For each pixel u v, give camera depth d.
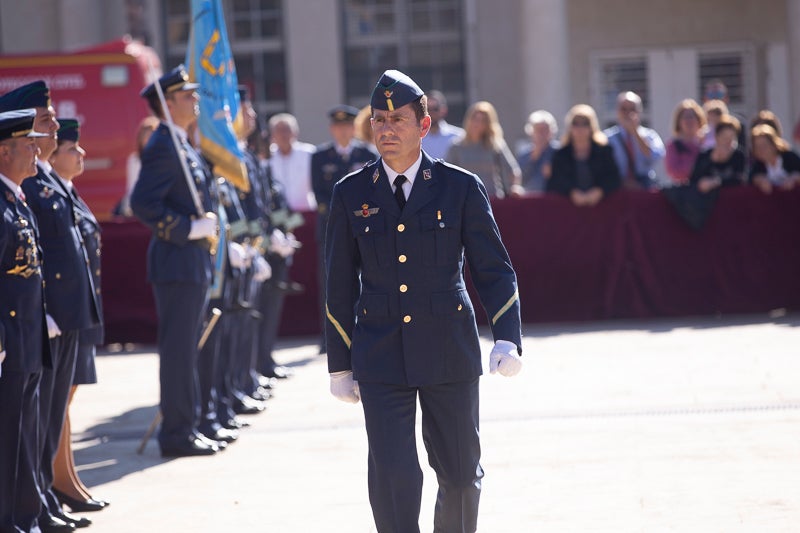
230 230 22.39
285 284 27.41
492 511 15.89
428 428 13.06
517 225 33.84
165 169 19.80
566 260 33.94
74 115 42.75
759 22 59.12
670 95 59.91
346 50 62.62
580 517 15.45
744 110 59.38
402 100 12.55
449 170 12.95
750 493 16.09
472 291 34.22
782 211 33.62
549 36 54.12
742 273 33.75
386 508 12.56
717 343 28.81
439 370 12.59
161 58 62.69
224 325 22.42
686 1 59.41
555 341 30.72
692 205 33.34
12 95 15.77
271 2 62.62
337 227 12.98
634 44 60.00
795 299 33.72
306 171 34.47
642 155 35.50
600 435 19.89
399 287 12.67
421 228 12.67
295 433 21.64
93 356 17.81
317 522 15.88
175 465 19.62
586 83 60.44
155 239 20.33
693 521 15.02
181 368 20.27
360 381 12.74
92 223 17.64
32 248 14.62
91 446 21.53
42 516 15.78
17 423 14.55
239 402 23.77
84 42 57.19
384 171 12.87
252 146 27.47
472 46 61.28
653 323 33.22
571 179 33.84
